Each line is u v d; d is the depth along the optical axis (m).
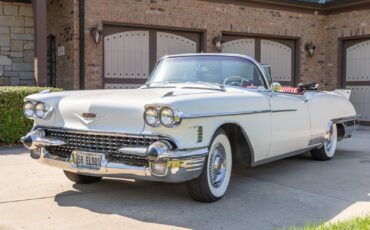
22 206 4.42
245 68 5.55
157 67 5.91
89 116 4.39
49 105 4.68
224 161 4.77
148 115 4.05
